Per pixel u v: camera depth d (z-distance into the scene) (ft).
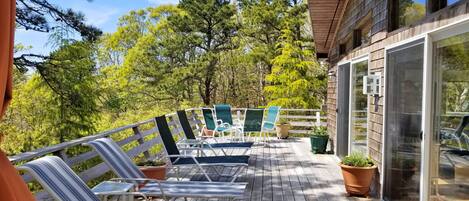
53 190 7.99
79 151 31.27
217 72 63.31
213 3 55.98
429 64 11.10
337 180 18.30
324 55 31.55
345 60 22.89
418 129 11.82
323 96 52.06
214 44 59.82
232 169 20.25
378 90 15.34
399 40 13.30
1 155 3.70
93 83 33.76
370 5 17.06
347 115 22.06
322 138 25.99
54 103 32.50
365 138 18.10
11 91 3.60
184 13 59.36
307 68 48.85
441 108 10.66
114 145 12.61
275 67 48.93
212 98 65.57
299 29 52.39
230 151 26.84
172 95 63.77
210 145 19.88
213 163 15.61
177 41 57.62
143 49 63.82
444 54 10.46
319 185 17.34
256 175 19.31
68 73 29.32
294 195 15.66
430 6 10.94
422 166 11.38
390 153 14.29
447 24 9.83
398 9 14.02
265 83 62.28
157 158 19.51
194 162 15.83
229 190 11.50
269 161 23.21
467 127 9.21
